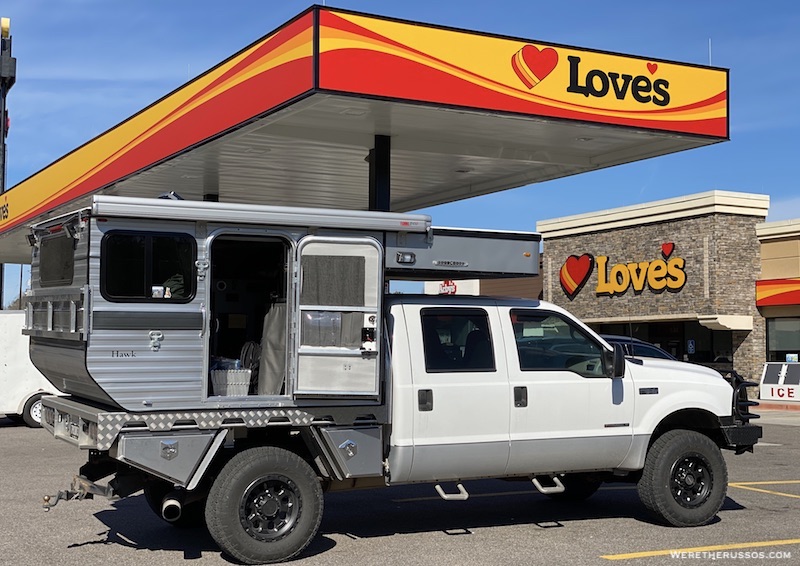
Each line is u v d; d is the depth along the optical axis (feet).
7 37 97.91
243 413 24.75
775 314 94.99
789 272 93.61
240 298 28.55
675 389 29.94
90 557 25.49
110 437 23.59
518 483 38.93
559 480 30.99
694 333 101.35
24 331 28.76
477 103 40.06
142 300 23.79
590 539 27.99
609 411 28.84
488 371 27.55
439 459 26.76
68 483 37.65
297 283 25.20
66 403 26.43
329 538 28.17
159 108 49.65
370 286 25.70
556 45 41.96
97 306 23.36
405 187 65.46
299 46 37.19
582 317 111.65
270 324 26.91
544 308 28.91
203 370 24.36
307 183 61.93
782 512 32.50
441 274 27.61
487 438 27.22
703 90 45.75
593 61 42.88
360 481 26.86
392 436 26.43
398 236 26.43
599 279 108.88
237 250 28.30
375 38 37.63
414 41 38.60
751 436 30.66
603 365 28.96
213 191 64.34
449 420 26.84
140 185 59.52
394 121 43.37
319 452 25.96
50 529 29.19
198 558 25.46
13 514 31.50
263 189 64.49
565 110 42.11
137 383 23.71
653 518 31.32
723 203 94.99
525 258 28.07
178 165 52.08
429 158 53.31
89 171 58.90
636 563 24.94
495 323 28.02
